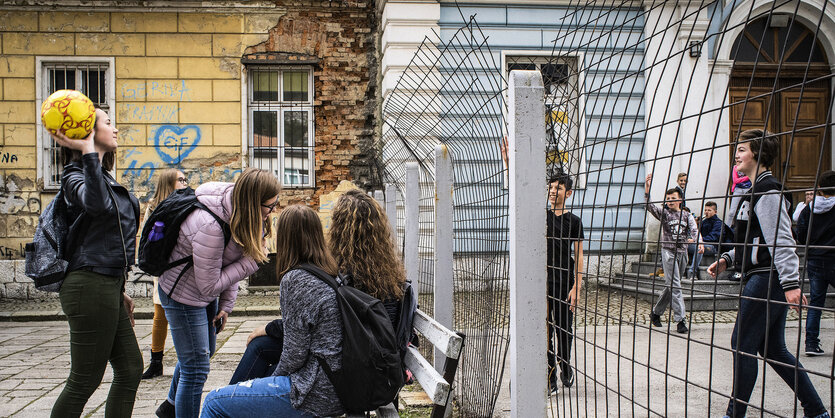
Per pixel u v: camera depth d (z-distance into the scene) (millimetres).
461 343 2717
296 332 2676
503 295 3293
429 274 5133
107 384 5527
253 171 3600
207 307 4059
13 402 5004
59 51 11852
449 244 4363
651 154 10453
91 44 11898
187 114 12055
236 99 12180
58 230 3090
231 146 12156
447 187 4375
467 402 4191
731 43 10555
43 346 7641
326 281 2732
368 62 12547
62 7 11828
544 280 2375
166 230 3545
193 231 3531
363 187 12555
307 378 2654
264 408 2656
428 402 4695
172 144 12031
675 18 10133
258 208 3586
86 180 2986
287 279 2740
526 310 2365
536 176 2385
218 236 3535
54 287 3076
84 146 3000
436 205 4359
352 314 2660
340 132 12555
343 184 12555
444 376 2717
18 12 11797
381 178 8938
